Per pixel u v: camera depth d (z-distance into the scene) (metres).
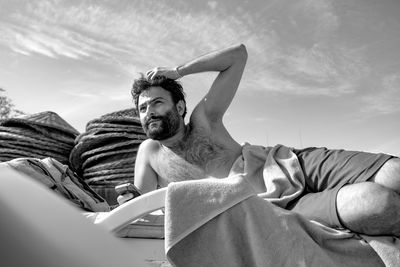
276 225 1.43
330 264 1.43
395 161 1.84
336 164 2.00
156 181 2.69
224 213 1.42
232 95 2.58
